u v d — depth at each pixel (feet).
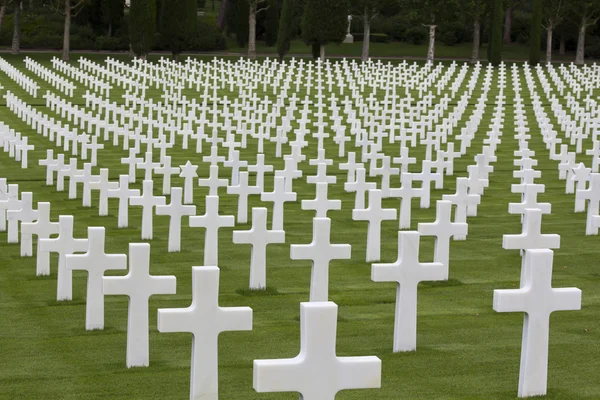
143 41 302.45
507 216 84.23
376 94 217.36
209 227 57.26
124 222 78.02
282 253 66.64
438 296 54.44
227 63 258.98
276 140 132.87
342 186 102.89
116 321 49.03
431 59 336.90
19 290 56.44
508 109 196.85
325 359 27.45
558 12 340.59
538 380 36.63
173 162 124.16
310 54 362.74
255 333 46.73
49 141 145.59
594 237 74.18
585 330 47.26
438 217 56.70
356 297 54.08
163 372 40.50
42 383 39.27
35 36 351.25
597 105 202.08
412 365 41.29
